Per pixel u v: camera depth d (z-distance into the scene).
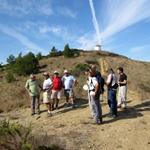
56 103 15.11
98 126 11.39
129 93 18.67
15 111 16.23
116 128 11.00
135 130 10.70
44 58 38.88
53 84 14.73
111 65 33.53
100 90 11.59
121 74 13.61
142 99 16.66
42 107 16.33
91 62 34.28
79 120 12.45
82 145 9.30
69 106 15.63
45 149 8.21
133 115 12.55
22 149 7.82
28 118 13.95
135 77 27.48
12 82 23.67
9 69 31.83
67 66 32.22
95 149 9.07
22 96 19.14
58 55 40.06
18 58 30.09
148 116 12.33
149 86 23.61
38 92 14.71
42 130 11.05
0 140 8.00
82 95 18.53
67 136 10.15
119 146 9.38
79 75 23.53
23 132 8.72
